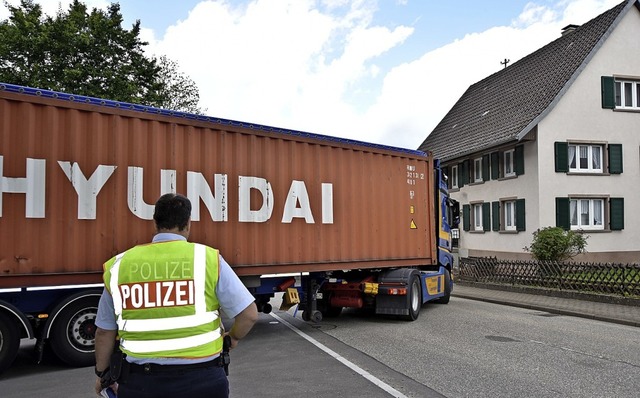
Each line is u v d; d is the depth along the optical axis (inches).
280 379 246.1
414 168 462.3
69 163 265.6
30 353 316.2
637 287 509.0
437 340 343.9
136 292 105.7
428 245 473.1
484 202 958.4
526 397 219.1
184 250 110.3
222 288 110.2
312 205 371.2
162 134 297.6
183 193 303.6
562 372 260.5
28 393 228.5
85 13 1021.2
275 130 350.0
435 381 242.7
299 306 400.2
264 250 341.1
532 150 829.8
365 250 408.5
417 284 444.5
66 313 268.4
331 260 382.0
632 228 845.2
